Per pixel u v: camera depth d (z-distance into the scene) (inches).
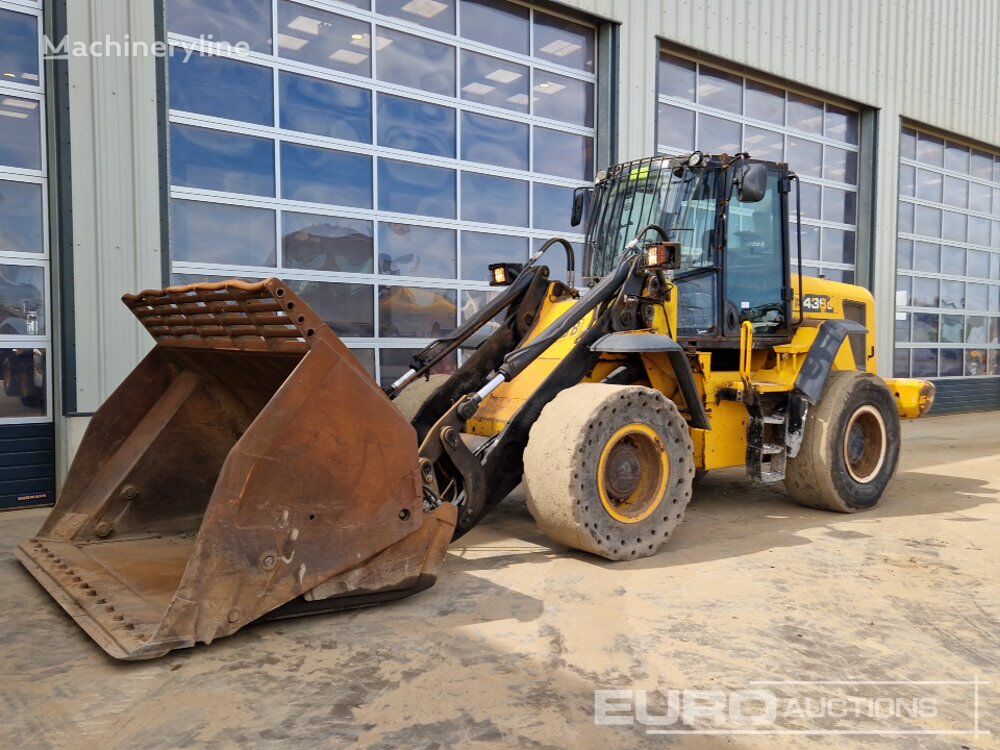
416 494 127.0
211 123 233.0
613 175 213.6
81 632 115.4
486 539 172.4
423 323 281.1
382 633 114.8
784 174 206.7
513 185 305.6
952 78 478.6
